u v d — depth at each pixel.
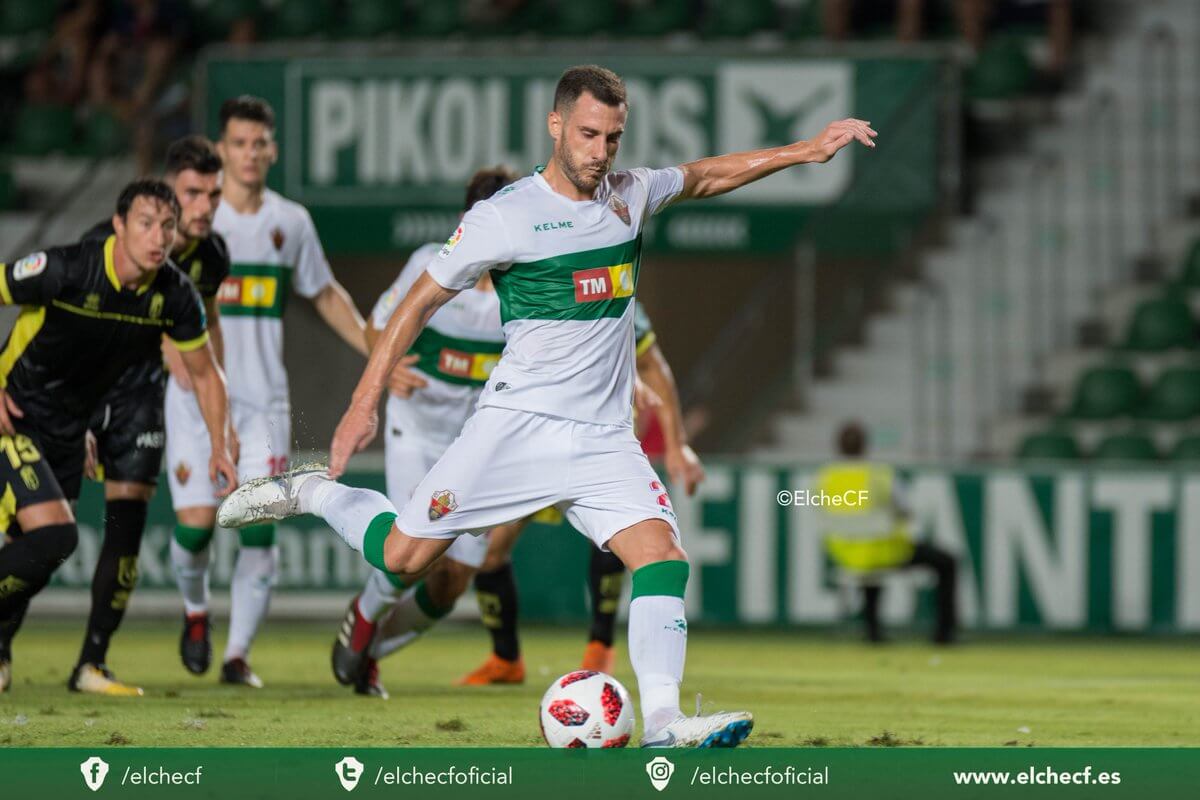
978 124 57.62
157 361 23.73
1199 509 39.84
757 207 51.59
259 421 25.77
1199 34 58.69
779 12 62.44
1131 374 50.62
